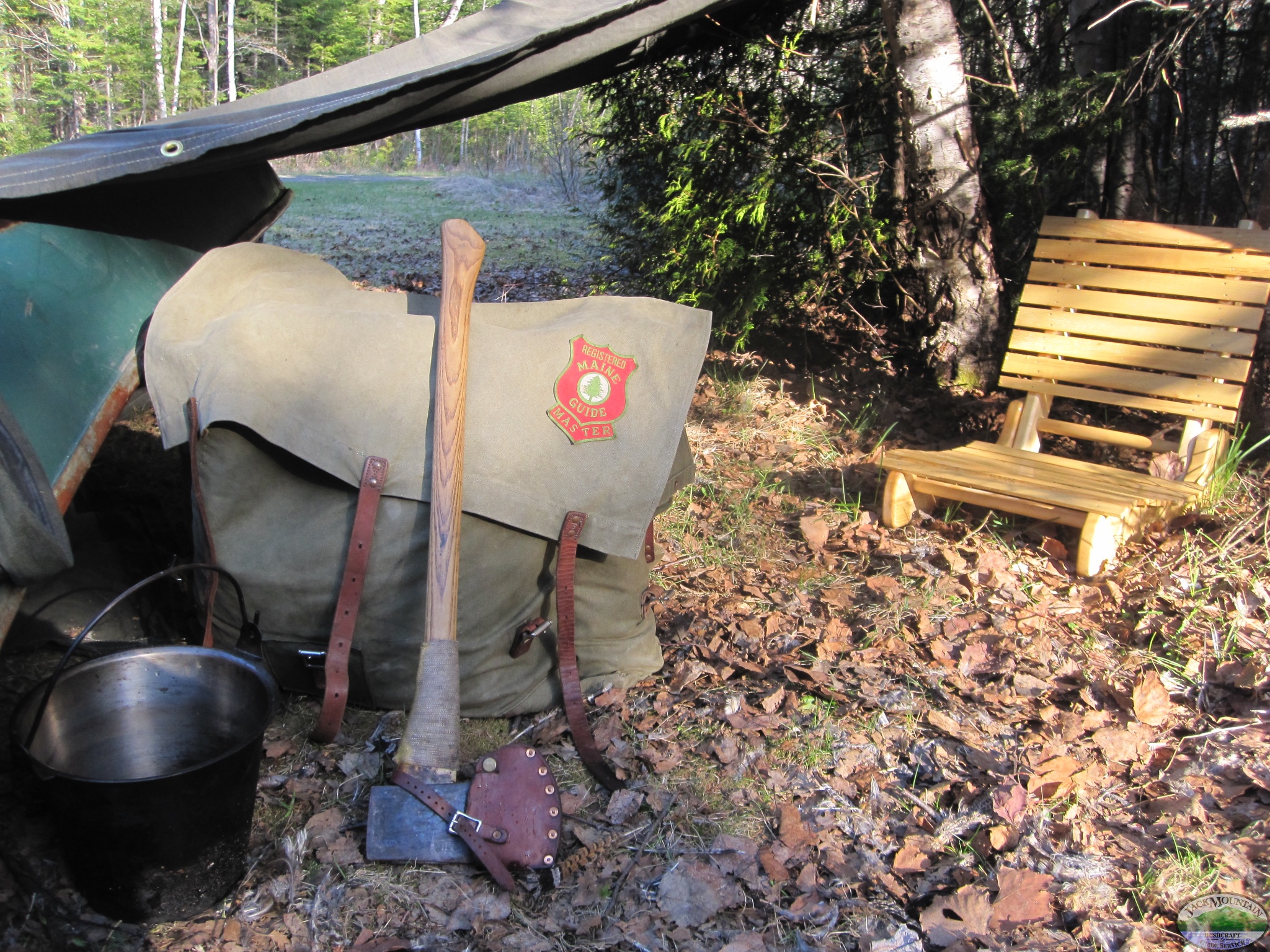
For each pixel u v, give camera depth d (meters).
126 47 34.66
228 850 1.90
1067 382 4.01
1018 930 1.89
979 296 5.14
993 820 2.18
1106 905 1.96
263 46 40.34
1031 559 3.42
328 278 2.69
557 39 2.84
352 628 2.29
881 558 3.50
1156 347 3.79
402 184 21.28
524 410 2.31
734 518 3.78
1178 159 5.29
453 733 2.11
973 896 1.94
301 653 2.40
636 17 3.06
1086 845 2.12
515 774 2.10
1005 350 5.23
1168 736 2.48
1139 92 4.94
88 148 2.82
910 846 2.11
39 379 2.24
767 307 5.66
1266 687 2.61
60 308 2.44
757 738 2.48
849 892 2.01
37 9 37.91
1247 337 3.59
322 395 2.25
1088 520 3.16
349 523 2.31
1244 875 2.00
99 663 1.97
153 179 2.60
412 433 2.26
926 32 4.64
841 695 2.64
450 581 2.16
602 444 2.33
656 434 2.37
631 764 2.37
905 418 4.92
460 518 2.21
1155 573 3.22
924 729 2.53
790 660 2.79
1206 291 3.68
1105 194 5.47
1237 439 4.14
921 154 4.87
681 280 5.69
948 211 4.94
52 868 1.96
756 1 4.49
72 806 1.71
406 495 2.25
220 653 2.03
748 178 5.41
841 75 5.25
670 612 3.10
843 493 4.00
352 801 2.21
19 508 1.77
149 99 35.25
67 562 1.88
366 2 40.69
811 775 2.36
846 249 5.30
